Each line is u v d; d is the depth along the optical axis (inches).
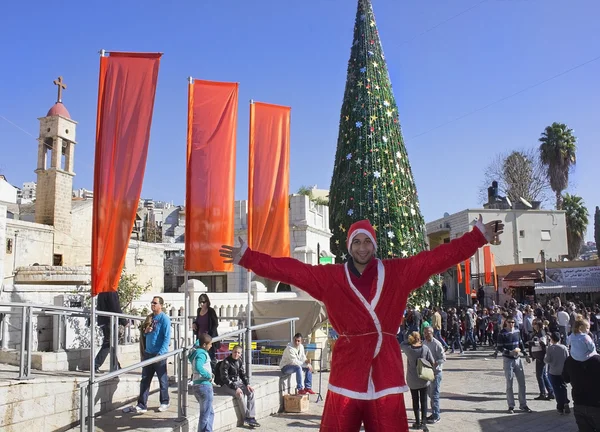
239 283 1068.5
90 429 266.8
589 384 250.1
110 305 372.8
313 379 603.2
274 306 665.6
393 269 149.5
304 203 1064.8
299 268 150.3
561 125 1988.2
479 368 725.9
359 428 144.2
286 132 433.4
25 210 1435.8
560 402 431.5
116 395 344.8
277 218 419.8
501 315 872.9
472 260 1674.5
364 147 1078.4
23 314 296.8
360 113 1094.4
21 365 292.2
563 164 1966.0
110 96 295.4
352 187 1069.8
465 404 482.0
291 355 465.7
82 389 263.3
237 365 380.2
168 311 631.2
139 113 296.7
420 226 1118.4
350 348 144.8
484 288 1587.1
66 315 388.8
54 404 294.5
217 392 380.5
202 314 420.2
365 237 150.5
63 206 1073.5
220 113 370.9
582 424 254.1
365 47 1130.7
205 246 355.6
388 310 145.9
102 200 286.5
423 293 1059.3
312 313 649.6
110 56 298.2
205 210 359.3
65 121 1093.8
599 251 1717.5
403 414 141.3
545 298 1389.0
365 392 140.5
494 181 1876.2
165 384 337.4
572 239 2037.4
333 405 143.0
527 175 2044.8
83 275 822.5
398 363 145.1
